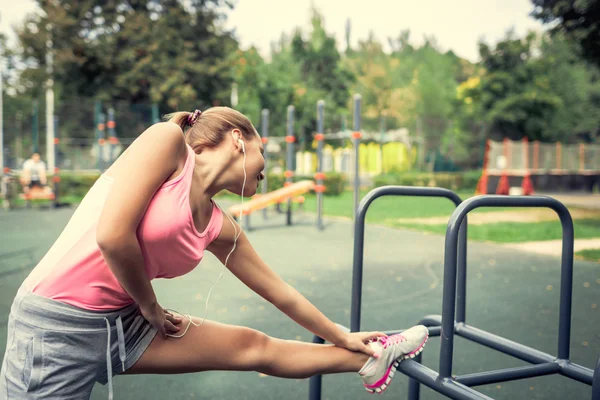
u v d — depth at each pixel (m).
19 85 24.84
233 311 4.53
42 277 1.46
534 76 32.91
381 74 53.00
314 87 43.28
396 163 30.08
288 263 6.86
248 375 3.15
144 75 25.00
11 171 18.67
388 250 7.93
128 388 2.94
